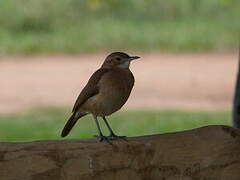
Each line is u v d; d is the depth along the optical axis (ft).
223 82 71.15
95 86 22.76
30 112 57.00
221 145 22.07
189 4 111.34
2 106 59.88
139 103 60.75
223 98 63.52
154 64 83.46
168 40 96.02
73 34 99.60
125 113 55.83
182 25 103.96
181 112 56.13
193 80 72.54
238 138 22.27
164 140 21.83
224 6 110.83
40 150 20.79
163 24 105.19
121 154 21.35
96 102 22.81
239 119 33.83
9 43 94.43
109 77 22.75
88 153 21.07
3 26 103.40
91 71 79.15
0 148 20.58
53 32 102.06
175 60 86.17
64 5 108.58
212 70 78.54
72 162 20.93
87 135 48.14
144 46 94.68
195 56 88.79
